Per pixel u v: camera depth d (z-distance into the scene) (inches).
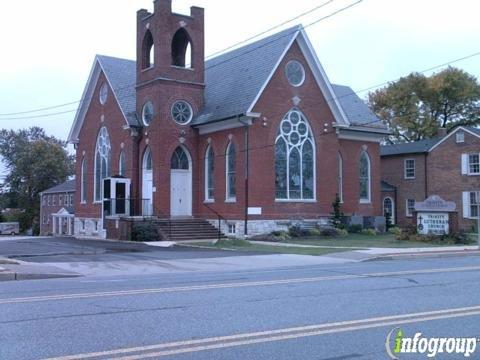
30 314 374.0
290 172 1360.7
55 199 2930.6
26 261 800.9
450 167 1747.0
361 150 1567.4
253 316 365.1
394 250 960.9
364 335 311.3
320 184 1405.0
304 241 1206.9
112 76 1627.7
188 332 319.6
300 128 1385.3
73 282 572.1
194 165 1437.0
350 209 1521.9
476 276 592.4
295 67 1381.6
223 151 1360.7
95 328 330.3
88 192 1748.3
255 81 1343.5
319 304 410.3
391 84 2573.8
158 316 366.0
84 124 1800.0
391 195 1913.1
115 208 1441.9
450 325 335.3
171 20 1419.8
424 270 663.8
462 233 1148.5
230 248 1055.6
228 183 1350.9
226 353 274.5
